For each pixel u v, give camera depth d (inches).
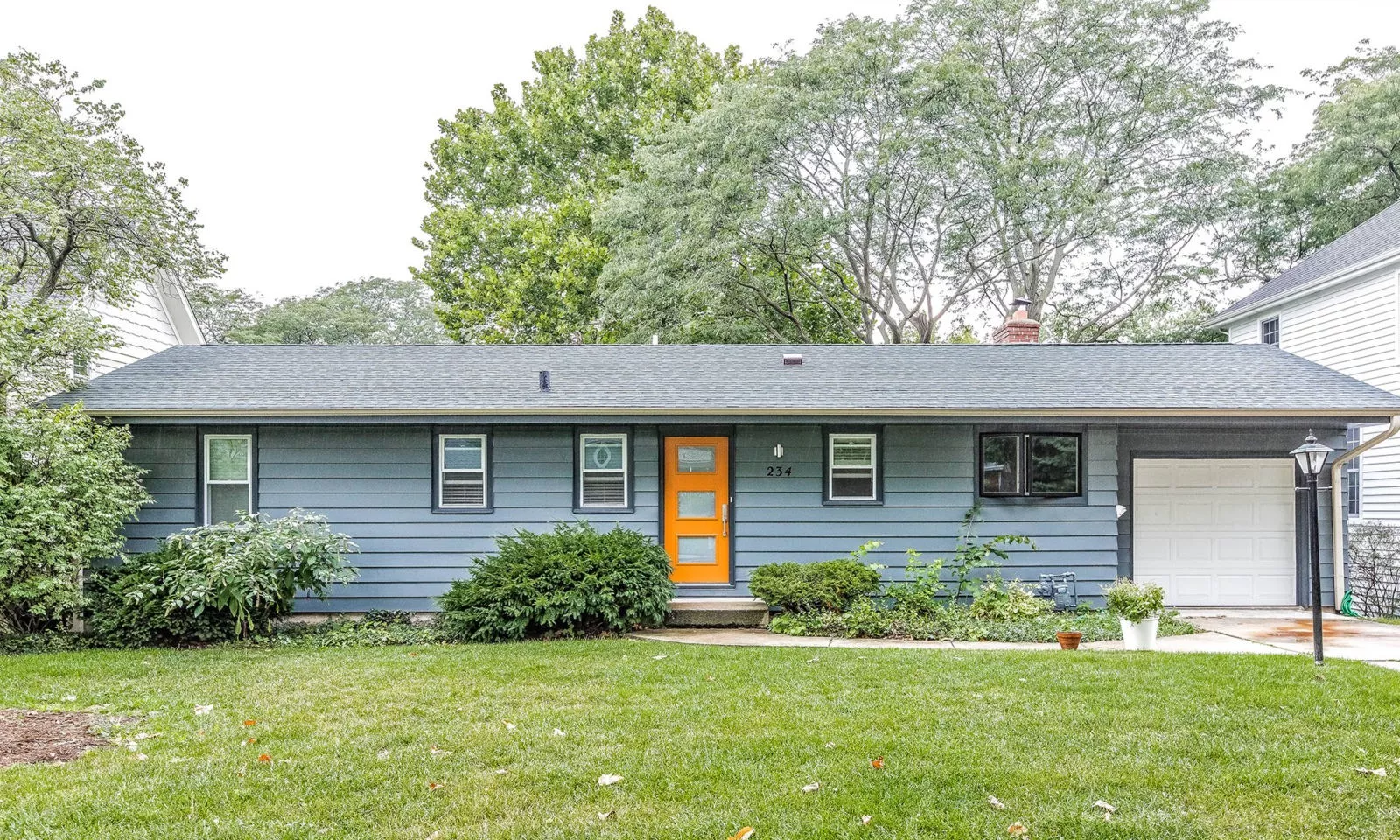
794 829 140.6
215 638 333.7
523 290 987.3
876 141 784.3
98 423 372.5
